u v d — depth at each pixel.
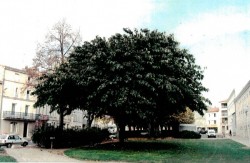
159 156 17.95
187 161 16.08
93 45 22.56
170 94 21.86
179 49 23.52
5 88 51.03
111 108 21.77
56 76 23.05
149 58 20.50
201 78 24.41
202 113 24.81
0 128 49.88
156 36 22.20
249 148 26.91
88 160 16.08
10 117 51.31
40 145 27.02
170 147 25.52
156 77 20.75
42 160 15.63
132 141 33.25
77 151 20.14
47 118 59.09
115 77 20.33
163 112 24.72
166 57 21.22
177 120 49.06
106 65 20.88
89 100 21.69
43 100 24.39
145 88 20.70
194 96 23.14
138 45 21.88
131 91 19.89
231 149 25.55
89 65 21.19
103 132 33.88
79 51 23.08
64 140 25.77
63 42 34.66
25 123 55.25
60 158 16.84
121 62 20.80
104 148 23.12
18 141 30.55
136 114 21.33
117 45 21.23
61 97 23.97
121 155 17.92
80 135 27.44
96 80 20.58
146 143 29.61
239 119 66.06
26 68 38.44
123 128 25.23
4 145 29.12
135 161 15.71
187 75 23.08
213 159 17.45
